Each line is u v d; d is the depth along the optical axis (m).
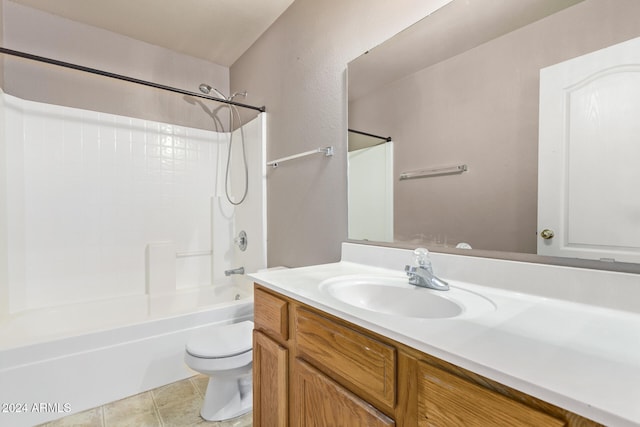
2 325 1.76
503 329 0.66
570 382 0.45
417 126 1.23
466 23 1.08
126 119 2.39
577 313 0.76
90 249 2.26
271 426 1.08
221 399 1.51
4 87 1.91
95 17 2.14
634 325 0.68
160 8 2.03
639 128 0.74
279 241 2.10
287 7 1.99
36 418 1.42
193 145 2.71
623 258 0.76
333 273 1.25
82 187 2.22
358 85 1.48
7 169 1.87
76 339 1.52
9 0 1.95
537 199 0.91
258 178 2.31
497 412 0.51
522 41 0.94
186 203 2.68
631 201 0.75
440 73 1.15
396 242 1.31
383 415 0.69
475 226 1.06
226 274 2.55
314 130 1.76
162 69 2.54
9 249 1.90
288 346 1.01
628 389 0.43
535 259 0.92
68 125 2.17
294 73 1.92
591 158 0.81
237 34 2.31
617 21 0.77
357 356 0.75
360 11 1.46
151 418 1.49
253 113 2.42
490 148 1.02
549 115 0.89
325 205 1.69
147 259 2.48
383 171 1.36
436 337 0.62
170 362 1.78
